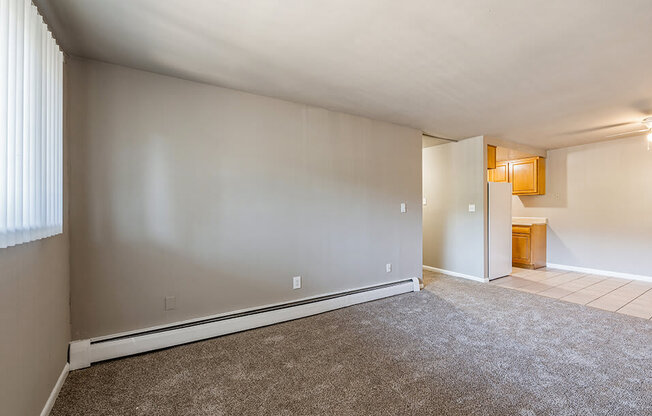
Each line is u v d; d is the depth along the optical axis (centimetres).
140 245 244
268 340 260
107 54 219
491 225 466
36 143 144
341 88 282
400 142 410
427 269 539
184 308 262
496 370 211
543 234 570
